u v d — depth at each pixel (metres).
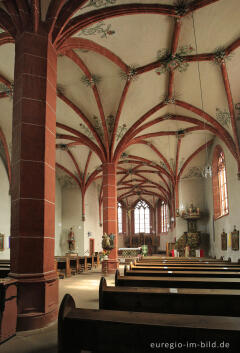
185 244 25.58
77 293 10.56
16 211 6.77
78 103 16.03
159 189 35.31
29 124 7.05
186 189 26.09
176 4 10.27
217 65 13.40
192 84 15.04
